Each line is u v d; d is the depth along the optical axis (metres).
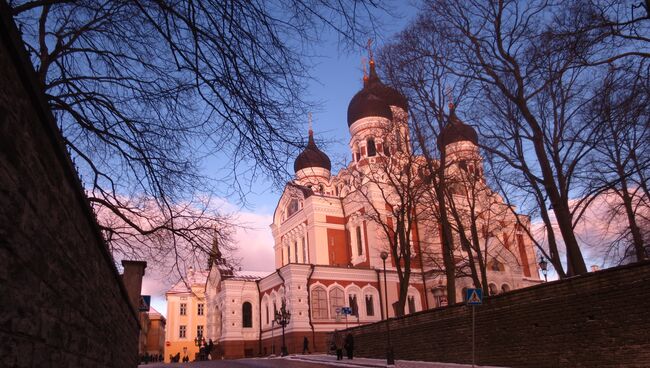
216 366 30.02
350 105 61.06
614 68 14.64
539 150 21.30
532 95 21.05
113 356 10.23
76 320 6.31
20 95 4.14
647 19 13.43
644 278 14.84
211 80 7.48
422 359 24.84
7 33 3.76
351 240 55.50
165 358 81.06
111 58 10.78
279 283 49.44
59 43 11.20
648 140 16.67
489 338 20.39
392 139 32.44
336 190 60.09
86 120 11.01
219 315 57.53
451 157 34.28
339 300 48.19
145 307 19.80
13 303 3.99
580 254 19.88
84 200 6.31
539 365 17.88
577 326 16.66
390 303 49.66
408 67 27.36
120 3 9.10
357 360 29.33
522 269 55.91
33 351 4.52
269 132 7.84
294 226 61.00
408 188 31.75
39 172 4.65
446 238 28.73
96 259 7.68
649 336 14.51
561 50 14.69
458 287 50.03
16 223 4.07
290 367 26.80
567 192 20.81
